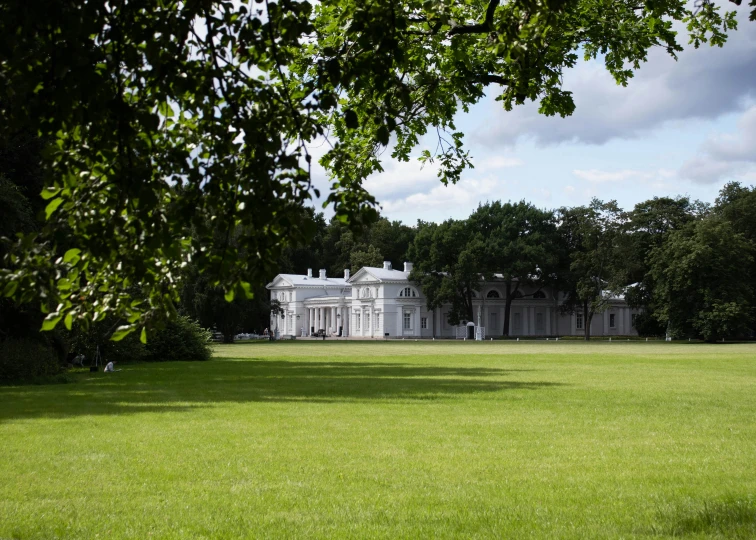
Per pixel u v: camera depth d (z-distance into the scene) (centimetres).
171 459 1098
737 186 9394
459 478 978
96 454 1135
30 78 482
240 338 11119
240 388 2356
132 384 2545
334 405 1830
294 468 1037
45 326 527
